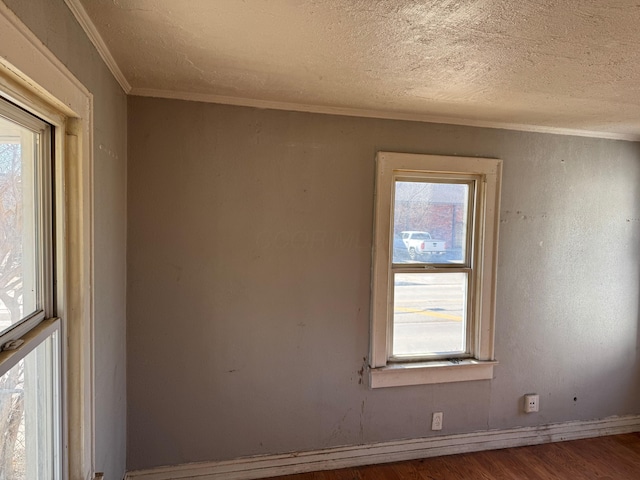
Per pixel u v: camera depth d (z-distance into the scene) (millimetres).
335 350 2486
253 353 2367
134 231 2160
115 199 1859
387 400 2592
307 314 2430
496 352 2773
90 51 1392
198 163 2221
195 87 2055
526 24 1282
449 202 2656
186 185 2213
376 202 2465
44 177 1162
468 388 2732
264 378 2393
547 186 2781
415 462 2617
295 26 1347
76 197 1260
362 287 2502
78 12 1223
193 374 2291
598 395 3012
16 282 1009
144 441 2254
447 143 2576
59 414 1232
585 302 2930
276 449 2438
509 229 2730
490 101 2166
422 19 1272
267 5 1207
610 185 2916
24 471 1049
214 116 2227
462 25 1302
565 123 2602
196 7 1229
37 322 1111
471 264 2699
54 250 1212
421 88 1981
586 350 2961
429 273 2650
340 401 2516
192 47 1542
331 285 2453
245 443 2389
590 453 2777
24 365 1037
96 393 1535
